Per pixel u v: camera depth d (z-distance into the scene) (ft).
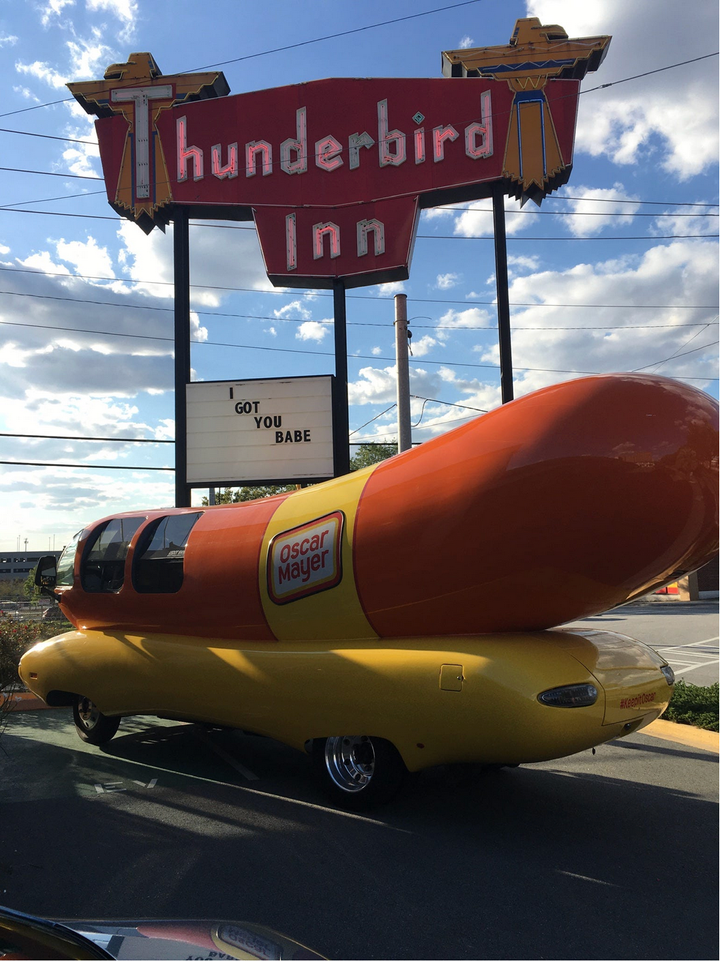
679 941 10.63
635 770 20.22
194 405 38.68
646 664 16.62
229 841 14.84
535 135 38.88
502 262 38.73
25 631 26.63
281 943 6.86
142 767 21.08
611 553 14.24
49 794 18.31
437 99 40.24
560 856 13.96
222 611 20.27
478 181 39.09
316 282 41.19
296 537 18.69
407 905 11.83
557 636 16.15
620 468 13.76
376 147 40.65
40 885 12.68
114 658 22.20
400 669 15.92
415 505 16.21
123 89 43.19
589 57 39.09
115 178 42.78
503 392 37.32
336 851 14.25
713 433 14.14
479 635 16.24
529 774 19.90
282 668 18.06
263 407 37.96
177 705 20.42
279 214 41.11
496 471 14.93
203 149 42.16
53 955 5.76
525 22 39.96
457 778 18.97
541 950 10.38
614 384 14.62
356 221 40.42
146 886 12.60
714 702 26.43
